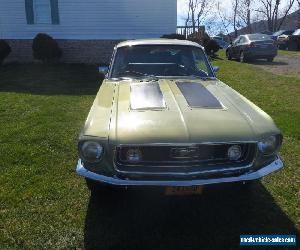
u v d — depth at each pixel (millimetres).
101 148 3121
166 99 3744
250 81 11305
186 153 3086
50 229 3395
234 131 3186
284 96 8953
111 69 4938
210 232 3379
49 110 7668
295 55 21891
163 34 15281
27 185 4227
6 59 15680
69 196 3988
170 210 3723
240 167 3174
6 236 3283
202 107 3551
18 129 6273
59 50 14867
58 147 5445
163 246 3180
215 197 3912
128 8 15094
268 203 3846
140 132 3109
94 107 3705
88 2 15039
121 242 3229
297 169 4641
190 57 5047
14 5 15133
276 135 3334
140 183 3057
